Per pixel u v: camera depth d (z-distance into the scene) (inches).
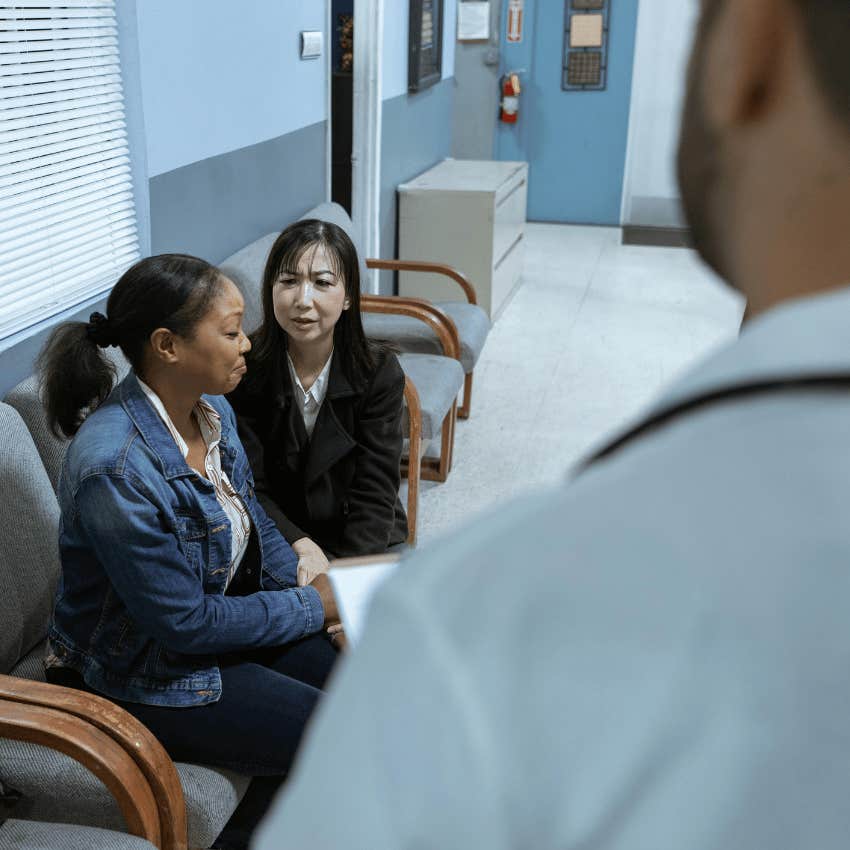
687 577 8.8
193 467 66.3
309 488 91.0
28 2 80.7
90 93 90.9
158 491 59.8
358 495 91.8
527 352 185.9
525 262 253.0
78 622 62.9
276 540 78.3
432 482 134.1
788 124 10.3
